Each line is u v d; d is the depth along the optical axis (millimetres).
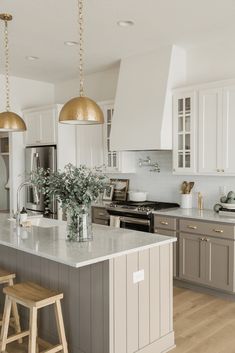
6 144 6566
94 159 5441
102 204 5074
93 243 2639
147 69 4680
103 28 3855
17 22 3682
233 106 3918
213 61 4441
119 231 3100
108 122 5238
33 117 5910
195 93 4238
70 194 2648
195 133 4250
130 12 3449
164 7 3340
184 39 4242
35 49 4566
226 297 3832
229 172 3984
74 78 6152
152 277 2689
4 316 2555
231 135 3949
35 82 6293
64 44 4375
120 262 2449
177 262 4164
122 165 5113
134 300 2551
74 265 2143
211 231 3834
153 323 2697
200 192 4598
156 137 4422
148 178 5199
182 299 3850
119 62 5164
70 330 2682
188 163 4383
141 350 2590
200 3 3256
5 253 3334
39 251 2414
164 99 4434
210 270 3861
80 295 2592
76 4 3277
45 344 2664
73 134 5711
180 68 4625
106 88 5688
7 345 2873
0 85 5809
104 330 2422
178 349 2795
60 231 3100
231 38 4258
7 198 6727
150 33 4023
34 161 5812
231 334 3045
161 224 4297
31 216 4070
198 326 3191
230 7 3346
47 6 3316
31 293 2455
